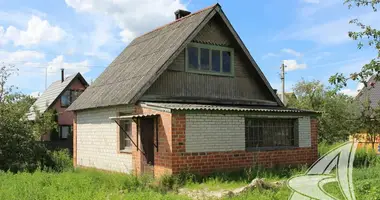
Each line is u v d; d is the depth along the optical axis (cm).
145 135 1452
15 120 1917
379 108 2031
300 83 3219
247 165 1502
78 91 3834
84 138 1870
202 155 1386
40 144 1983
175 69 1625
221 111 1418
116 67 1967
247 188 1040
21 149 1862
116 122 1502
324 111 2423
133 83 1580
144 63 1709
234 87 1797
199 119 1391
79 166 1878
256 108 1623
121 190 1113
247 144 1533
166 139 1345
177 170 1324
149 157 1427
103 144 1717
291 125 1686
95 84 1945
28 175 1345
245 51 1791
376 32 915
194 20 1725
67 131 3747
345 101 2467
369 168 1296
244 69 1842
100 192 935
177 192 1109
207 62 1725
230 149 1462
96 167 1761
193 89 1666
